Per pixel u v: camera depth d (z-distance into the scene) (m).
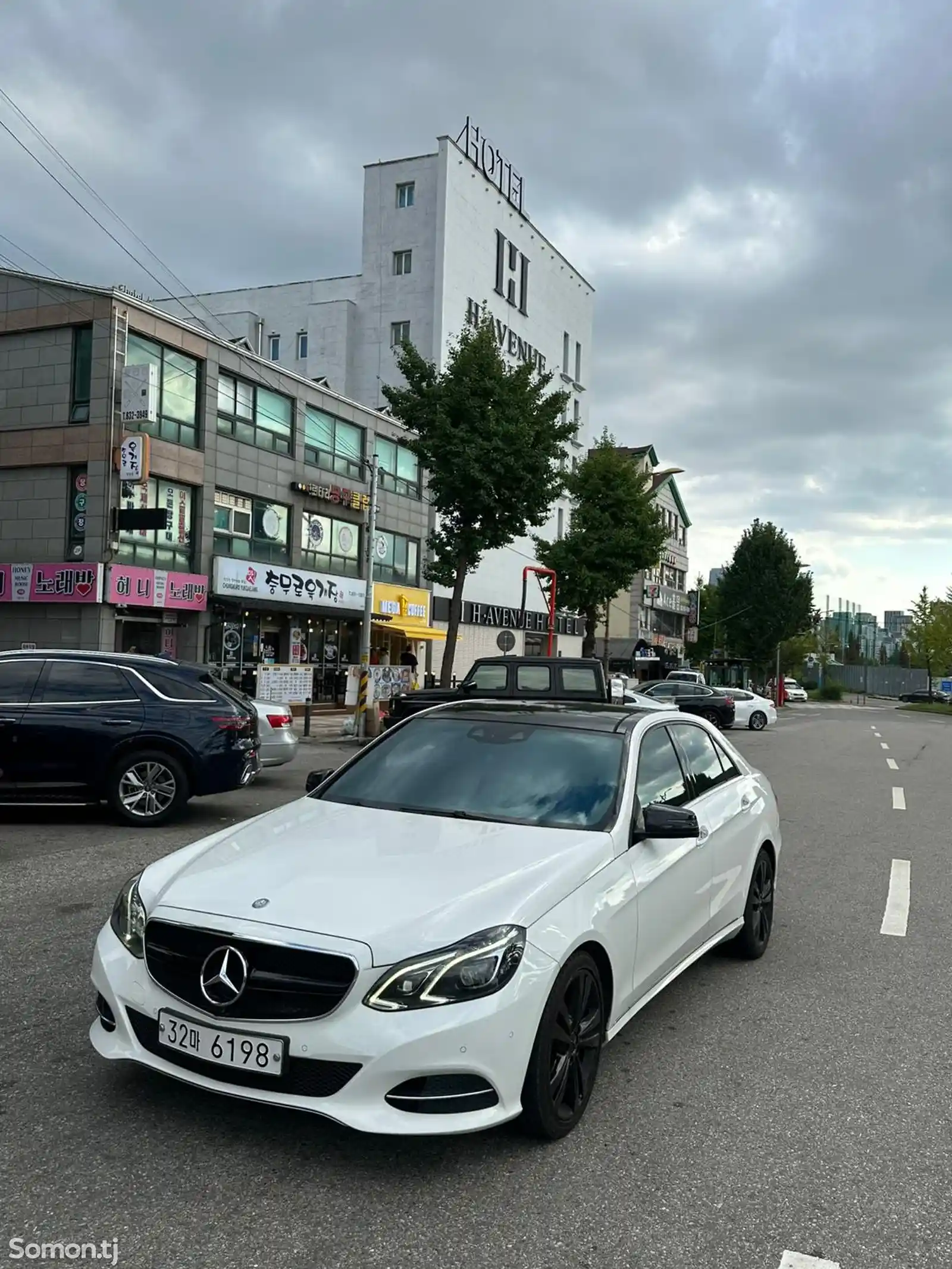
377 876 3.48
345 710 29.77
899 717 48.44
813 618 74.94
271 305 42.09
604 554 39.06
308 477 29.06
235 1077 3.11
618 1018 3.84
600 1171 3.25
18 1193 2.98
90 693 9.24
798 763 19.09
